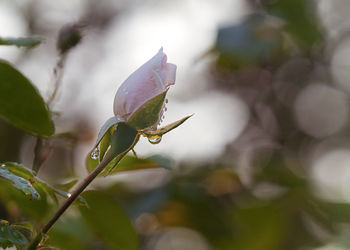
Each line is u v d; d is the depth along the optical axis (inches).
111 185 31.3
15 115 26.0
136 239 27.0
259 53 34.5
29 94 25.9
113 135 24.9
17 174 25.0
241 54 34.3
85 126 29.3
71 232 28.2
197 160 33.7
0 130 32.3
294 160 41.9
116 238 27.0
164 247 35.0
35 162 26.5
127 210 30.9
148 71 24.9
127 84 25.0
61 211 24.8
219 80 45.6
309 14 37.6
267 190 33.7
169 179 31.7
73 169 31.4
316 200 32.9
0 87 25.7
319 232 33.3
